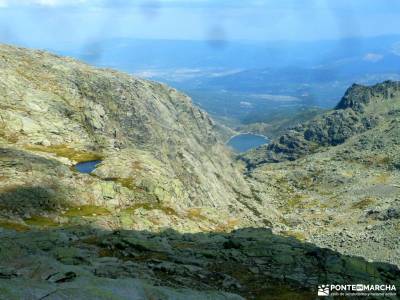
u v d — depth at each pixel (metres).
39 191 91.19
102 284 28.52
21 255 35.00
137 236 56.50
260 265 45.78
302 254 48.50
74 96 193.50
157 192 111.38
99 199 99.31
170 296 29.61
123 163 122.75
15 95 166.88
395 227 165.38
